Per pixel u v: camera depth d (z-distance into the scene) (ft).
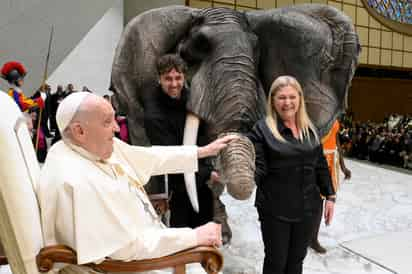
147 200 6.12
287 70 9.87
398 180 23.40
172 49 10.45
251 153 7.54
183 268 5.54
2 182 4.70
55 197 5.14
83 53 31.50
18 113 5.82
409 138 28.35
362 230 14.56
